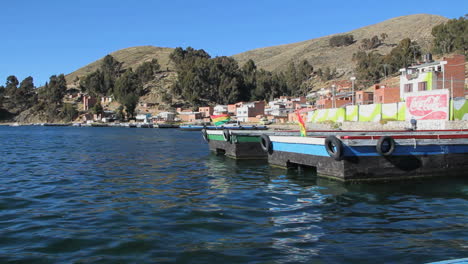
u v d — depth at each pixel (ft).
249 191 50.24
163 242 28.99
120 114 572.51
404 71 197.36
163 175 65.62
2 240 29.63
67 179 61.00
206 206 41.24
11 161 89.56
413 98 130.62
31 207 40.98
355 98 292.20
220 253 26.58
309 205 41.70
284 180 59.00
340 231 31.94
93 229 32.53
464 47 381.19
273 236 30.50
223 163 83.46
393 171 55.77
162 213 38.01
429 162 57.93
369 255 26.17
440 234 31.04
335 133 84.99
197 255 26.23
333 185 53.16
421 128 124.98
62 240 29.55
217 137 104.22
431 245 28.27
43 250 27.40
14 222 34.83
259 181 58.49
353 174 53.98
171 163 84.64
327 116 207.62
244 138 89.76
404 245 28.30
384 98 232.32
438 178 58.08
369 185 52.90
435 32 442.09
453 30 412.77
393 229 32.53
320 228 32.83
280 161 72.18
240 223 34.32
